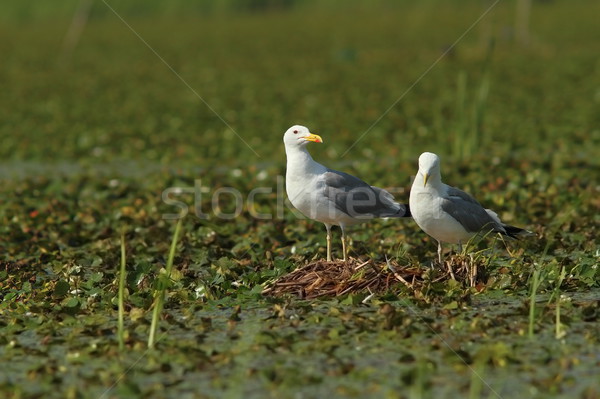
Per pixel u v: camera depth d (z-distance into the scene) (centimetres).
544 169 1836
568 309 1036
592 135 2231
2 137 2527
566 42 4494
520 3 5969
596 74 3406
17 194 1775
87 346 959
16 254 1362
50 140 2477
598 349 920
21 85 3688
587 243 1293
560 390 827
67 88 3581
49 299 1127
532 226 1393
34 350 952
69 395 840
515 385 842
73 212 1596
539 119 2514
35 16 6656
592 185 1670
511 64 3775
